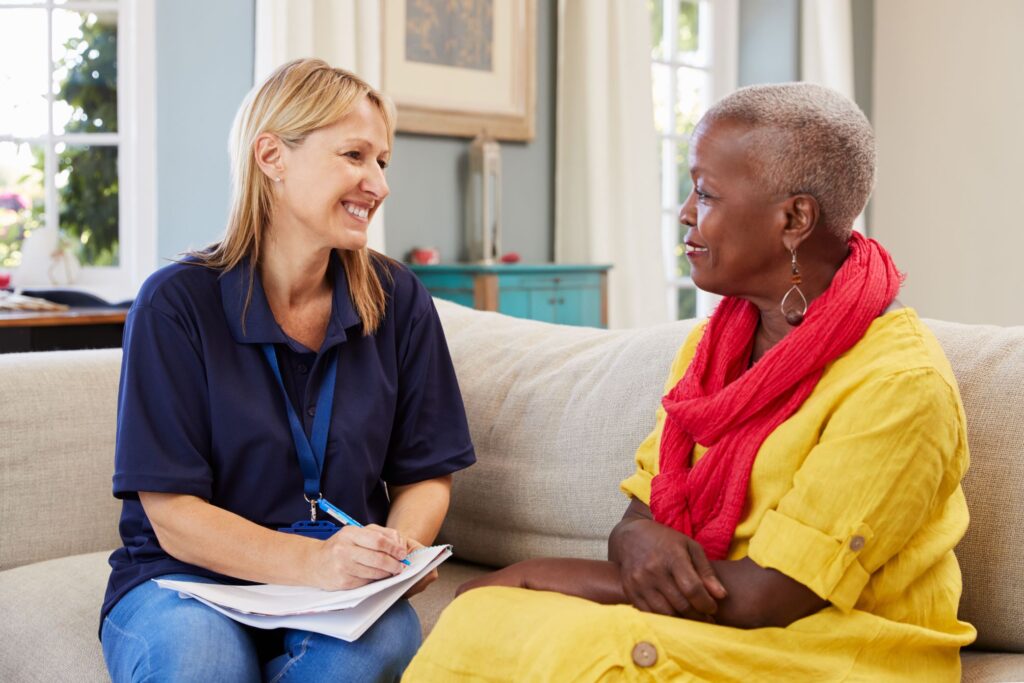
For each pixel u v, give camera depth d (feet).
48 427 6.59
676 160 18.30
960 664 4.31
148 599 4.99
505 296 12.67
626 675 3.83
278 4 11.36
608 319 14.48
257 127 5.36
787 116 4.15
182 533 5.05
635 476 4.85
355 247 5.42
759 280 4.33
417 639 4.98
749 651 3.89
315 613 4.71
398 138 13.41
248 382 5.35
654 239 15.85
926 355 4.02
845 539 3.88
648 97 15.79
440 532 6.75
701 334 4.95
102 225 12.64
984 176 19.01
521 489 6.24
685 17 18.40
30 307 10.62
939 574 4.24
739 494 4.23
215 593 4.82
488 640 4.11
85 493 6.68
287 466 5.35
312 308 5.64
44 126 12.47
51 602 5.83
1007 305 18.89
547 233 15.33
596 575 4.34
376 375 5.65
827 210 4.21
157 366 5.20
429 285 13.11
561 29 15.03
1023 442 4.75
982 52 18.89
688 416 4.35
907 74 19.74
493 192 13.67
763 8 18.93
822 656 3.95
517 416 6.39
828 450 3.97
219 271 5.47
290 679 4.78
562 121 15.14
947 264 19.52
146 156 12.37
